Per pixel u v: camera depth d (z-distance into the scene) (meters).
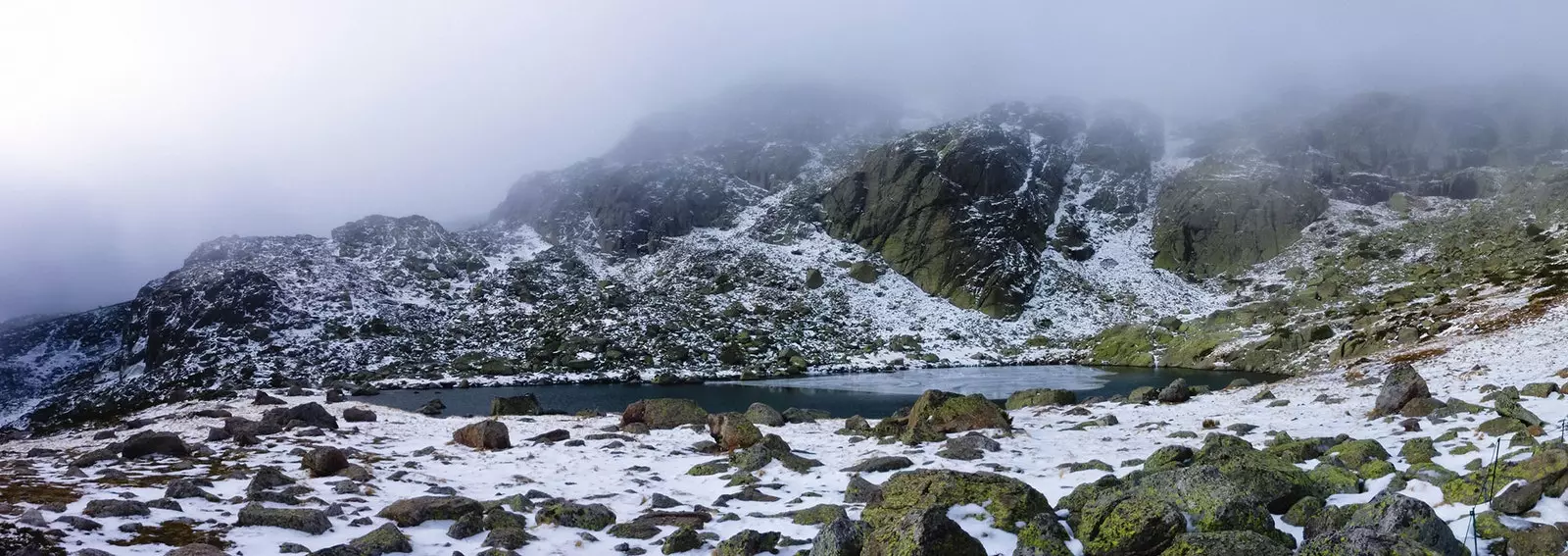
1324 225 80.81
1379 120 97.25
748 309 73.69
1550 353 25.28
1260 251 81.19
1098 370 58.28
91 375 72.50
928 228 85.38
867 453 18.55
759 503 13.12
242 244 84.25
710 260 83.69
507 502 12.74
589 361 61.22
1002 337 71.81
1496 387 19.98
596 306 73.75
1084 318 75.00
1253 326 61.69
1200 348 57.84
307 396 44.25
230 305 67.00
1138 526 8.63
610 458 18.84
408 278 80.69
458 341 68.06
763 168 109.00
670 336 66.75
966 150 91.25
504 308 76.00
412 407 42.91
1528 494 9.30
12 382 73.50
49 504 11.44
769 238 90.69
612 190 98.44
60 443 23.89
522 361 62.88
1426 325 43.25
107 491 13.28
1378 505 8.59
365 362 61.50
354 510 12.23
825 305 75.88
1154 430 20.50
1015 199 89.44
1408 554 7.30
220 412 29.81
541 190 111.19
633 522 11.36
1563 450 9.84
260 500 12.45
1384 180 87.88
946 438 20.02
